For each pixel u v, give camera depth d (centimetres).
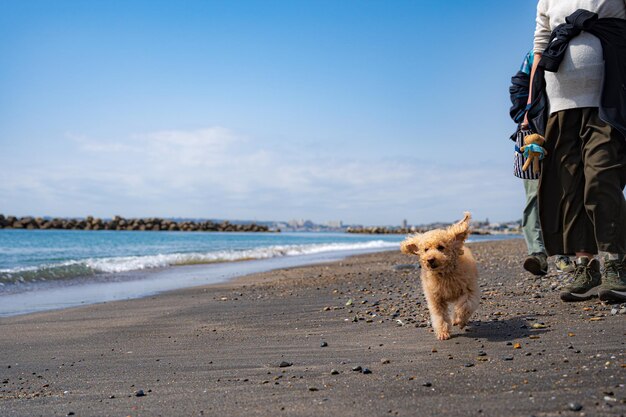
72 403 316
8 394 347
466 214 453
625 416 222
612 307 466
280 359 399
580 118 475
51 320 659
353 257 1841
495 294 629
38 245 3162
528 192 666
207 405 290
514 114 629
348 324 536
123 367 409
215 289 934
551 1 499
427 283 445
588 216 480
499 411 240
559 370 297
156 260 1725
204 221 9612
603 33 462
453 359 352
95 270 1371
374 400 272
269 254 2130
